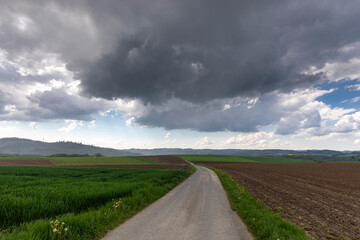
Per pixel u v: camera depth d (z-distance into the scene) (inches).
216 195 566.9
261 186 759.7
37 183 636.7
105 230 266.8
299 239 227.1
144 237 243.3
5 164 2785.4
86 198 382.9
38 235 213.6
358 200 530.9
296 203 463.8
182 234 255.1
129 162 3870.6
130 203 401.4
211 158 5684.1
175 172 1311.5
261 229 263.3
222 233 261.4
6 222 268.4
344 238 256.1
